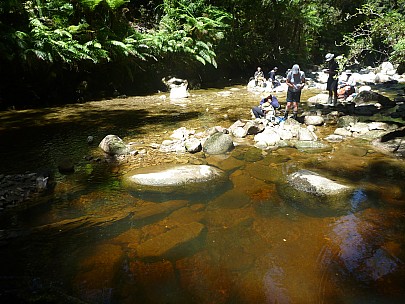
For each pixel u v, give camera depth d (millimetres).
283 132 6898
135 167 5074
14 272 2682
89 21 12000
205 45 14812
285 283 2598
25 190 4180
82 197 4059
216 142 5953
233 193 4223
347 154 5820
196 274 2686
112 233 3277
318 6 24250
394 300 2420
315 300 2424
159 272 2703
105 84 12383
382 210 3797
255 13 19109
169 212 3715
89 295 2424
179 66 15242
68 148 5980
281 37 21953
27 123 7836
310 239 3211
